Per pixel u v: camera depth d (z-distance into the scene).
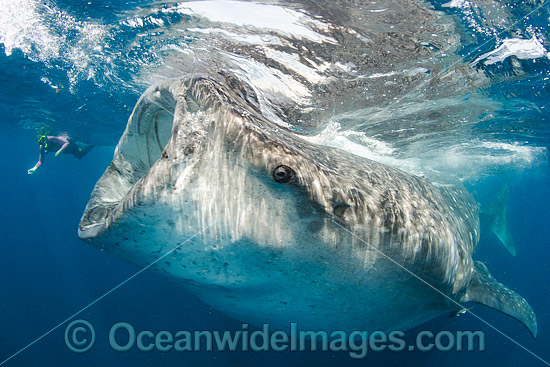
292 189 1.93
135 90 8.78
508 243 10.97
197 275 2.10
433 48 4.73
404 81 5.50
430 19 4.18
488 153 10.96
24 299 22.25
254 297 2.30
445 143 8.77
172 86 2.27
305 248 2.03
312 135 6.26
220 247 1.93
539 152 12.55
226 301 2.47
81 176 62.62
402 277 2.47
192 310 15.74
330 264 2.13
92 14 5.47
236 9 4.43
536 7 3.97
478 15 4.11
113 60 7.07
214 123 1.95
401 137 7.75
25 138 24.55
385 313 2.68
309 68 5.12
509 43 4.62
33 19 5.93
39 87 10.30
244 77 5.48
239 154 1.89
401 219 2.41
